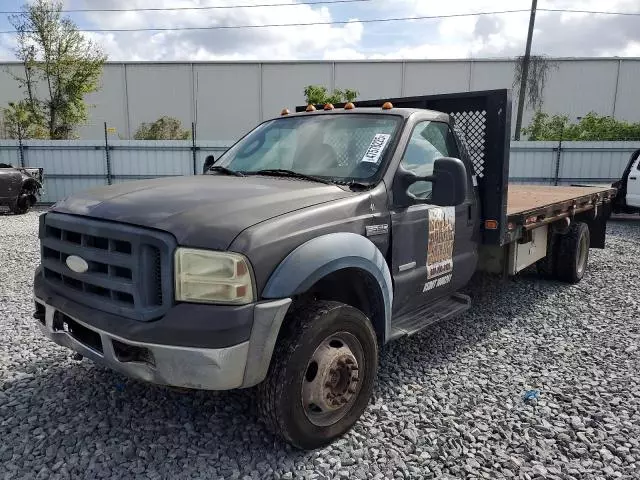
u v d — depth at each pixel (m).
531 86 38.06
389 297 3.55
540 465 3.05
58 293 3.25
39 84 38.69
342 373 3.16
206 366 2.65
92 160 21.02
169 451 3.11
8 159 20.64
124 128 40.84
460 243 4.50
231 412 3.55
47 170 20.91
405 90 39.44
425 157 4.08
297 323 2.95
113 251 2.86
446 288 4.45
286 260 2.87
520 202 6.27
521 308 6.09
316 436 3.07
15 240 10.68
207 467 2.97
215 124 40.59
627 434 3.38
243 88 40.12
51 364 4.29
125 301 2.87
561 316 5.79
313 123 4.25
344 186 3.59
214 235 2.71
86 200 3.25
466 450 3.19
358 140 3.93
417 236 3.92
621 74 39.16
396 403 3.73
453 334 5.20
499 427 3.44
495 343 4.96
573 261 6.95
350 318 3.16
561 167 19.75
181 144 21.08
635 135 31.28
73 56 31.95
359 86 39.53
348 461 3.04
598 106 39.47
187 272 2.68
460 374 4.24
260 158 4.22
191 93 40.38
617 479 2.93
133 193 3.23
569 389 4.00
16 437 3.24
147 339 2.68
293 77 39.81
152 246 2.74
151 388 3.87
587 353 4.73
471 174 4.66
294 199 3.19
